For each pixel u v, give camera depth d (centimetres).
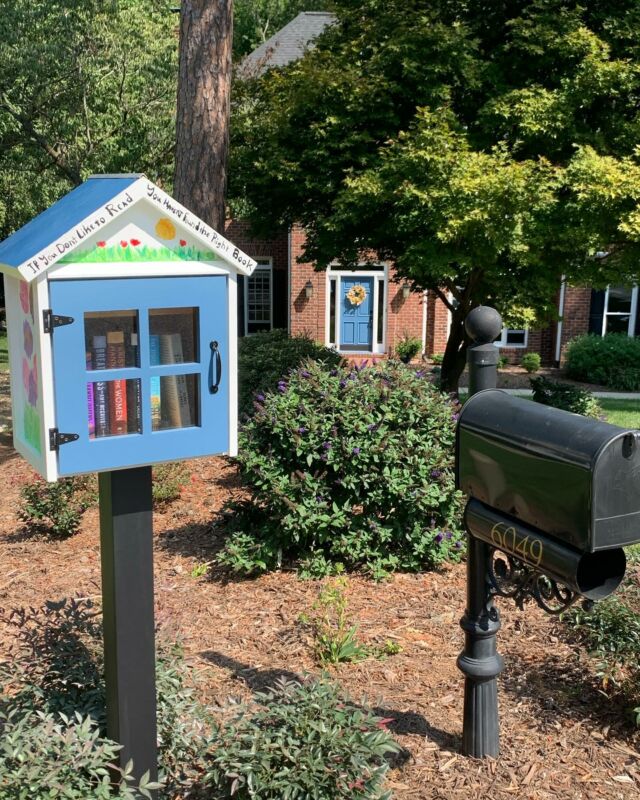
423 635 482
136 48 1376
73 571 607
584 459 265
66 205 297
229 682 428
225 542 615
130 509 287
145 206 274
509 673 431
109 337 281
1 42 1303
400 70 936
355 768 285
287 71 1066
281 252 2233
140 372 283
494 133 966
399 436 594
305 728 298
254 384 1016
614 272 984
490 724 356
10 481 881
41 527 709
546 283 962
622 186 838
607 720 386
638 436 267
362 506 594
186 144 937
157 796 301
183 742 316
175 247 283
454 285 1116
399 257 991
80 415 274
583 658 434
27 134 1381
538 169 887
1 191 1630
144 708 297
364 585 557
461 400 1373
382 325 2122
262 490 574
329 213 1016
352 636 471
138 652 293
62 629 360
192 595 548
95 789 268
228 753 294
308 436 578
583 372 1845
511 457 298
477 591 344
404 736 375
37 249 260
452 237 852
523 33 924
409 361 2042
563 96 909
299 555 589
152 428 291
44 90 1365
